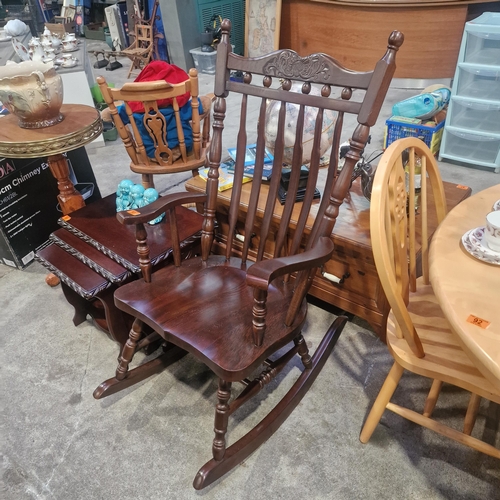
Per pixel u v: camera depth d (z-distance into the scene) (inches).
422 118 110.7
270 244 67.1
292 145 60.8
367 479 48.4
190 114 78.2
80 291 55.4
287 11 169.6
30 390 60.9
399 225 40.9
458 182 103.5
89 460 52.1
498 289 31.8
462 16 140.9
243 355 42.3
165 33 191.2
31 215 83.6
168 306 48.6
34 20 221.5
